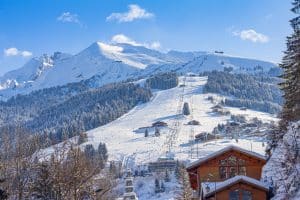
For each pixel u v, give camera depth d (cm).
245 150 5403
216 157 5444
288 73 6681
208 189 4759
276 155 6103
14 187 4231
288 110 6825
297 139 5684
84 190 4691
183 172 7544
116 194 5856
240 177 4684
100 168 5362
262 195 4666
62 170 4509
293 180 4600
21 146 4341
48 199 4447
